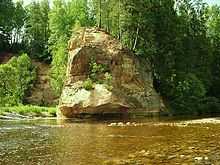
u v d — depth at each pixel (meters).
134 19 57.03
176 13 66.38
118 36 58.50
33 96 81.19
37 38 103.69
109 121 44.88
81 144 24.02
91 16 86.56
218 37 81.25
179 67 63.56
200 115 57.53
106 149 21.83
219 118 49.12
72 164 17.38
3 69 75.38
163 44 61.56
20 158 18.92
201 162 17.59
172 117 52.00
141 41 58.16
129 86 50.97
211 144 23.42
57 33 87.12
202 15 70.88
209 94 76.56
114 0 58.84
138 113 50.44
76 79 49.81
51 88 83.94
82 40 52.38
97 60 50.69
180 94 60.94
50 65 94.06
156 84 60.50
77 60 50.19
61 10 88.19
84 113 47.69
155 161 18.02
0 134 30.38
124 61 51.75
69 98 48.28
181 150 21.19
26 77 78.31
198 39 69.44
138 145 23.38
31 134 30.33
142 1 57.66
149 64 57.75
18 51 104.69
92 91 47.94
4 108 58.22
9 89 74.88
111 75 50.00
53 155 19.80
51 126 38.28
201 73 69.38
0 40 105.06
